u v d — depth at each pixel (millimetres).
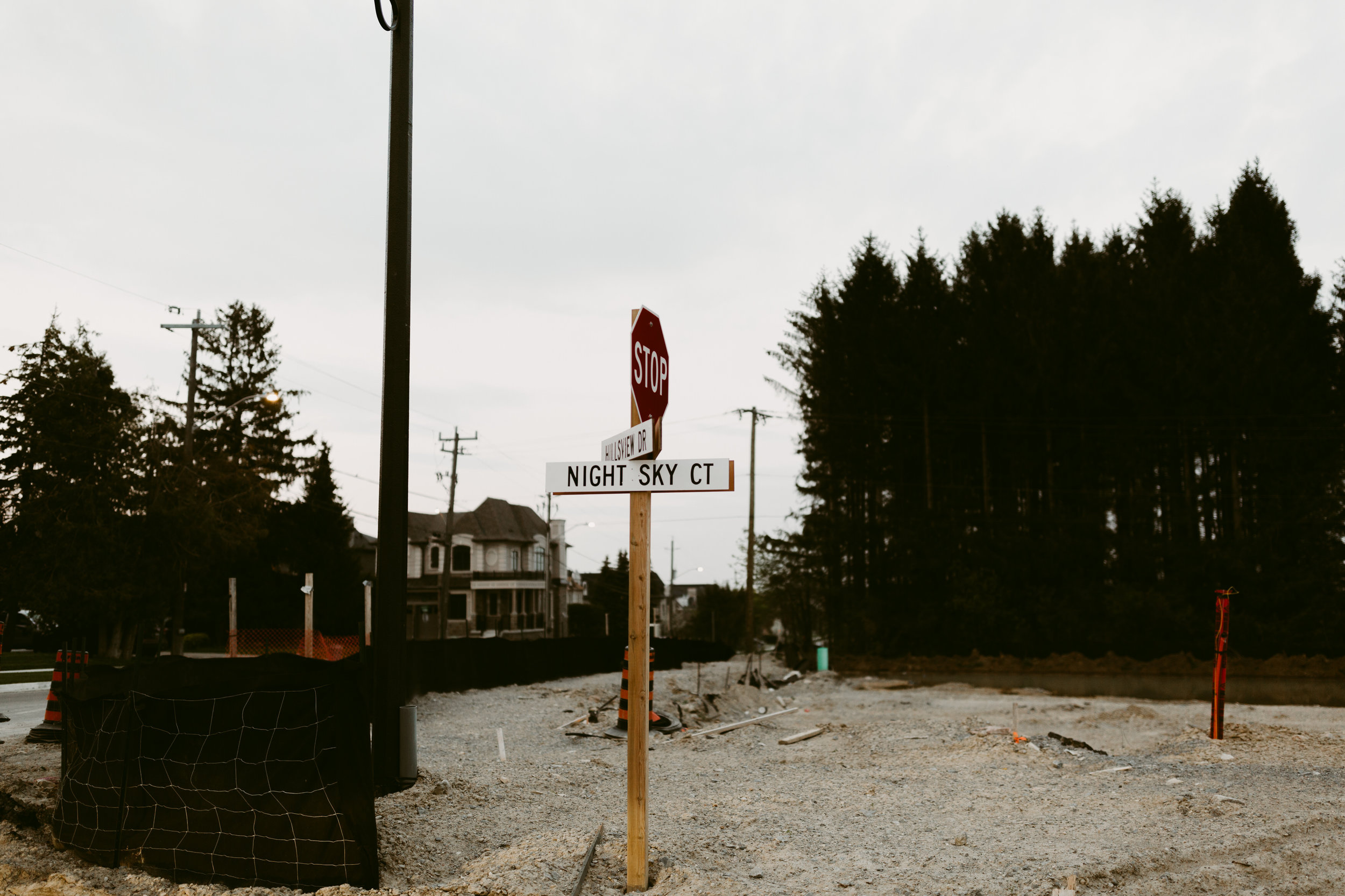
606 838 6398
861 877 5707
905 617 37156
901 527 38156
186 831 5555
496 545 64562
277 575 45375
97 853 5754
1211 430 37312
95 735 5977
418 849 6160
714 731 13805
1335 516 35375
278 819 5395
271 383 51375
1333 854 6258
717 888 5277
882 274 41406
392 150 7750
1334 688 28250
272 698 5531
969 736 12719
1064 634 35094
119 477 27391
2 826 6336
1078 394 38031
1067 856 6164
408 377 7535
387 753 7293
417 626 38656
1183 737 12852
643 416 5254
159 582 28484
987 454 39656
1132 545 36312
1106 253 43531
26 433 26969
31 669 23625
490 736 12797
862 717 17281
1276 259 39625
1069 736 14164
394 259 7633
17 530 26156
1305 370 36812
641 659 5340
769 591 46875
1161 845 6434
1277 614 34781
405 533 7469
